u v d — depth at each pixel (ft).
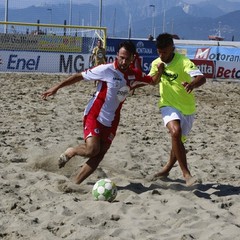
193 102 21.27
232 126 39.19
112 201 18.98
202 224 16.33
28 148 26.84
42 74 73.56
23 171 22.70
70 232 15.57
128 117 40.47
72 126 34.71
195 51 88.84
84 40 76.89
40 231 15.60
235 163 26.45
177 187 21.27
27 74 72.43
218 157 27.68
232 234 15.43
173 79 20.76
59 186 20.33
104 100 19.77
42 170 23.41
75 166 23.93
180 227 16.21
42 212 17.30
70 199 18.66
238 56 83.46
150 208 18.02
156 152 28.02
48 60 75.72
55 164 23.90
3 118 36.63
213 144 31.37
